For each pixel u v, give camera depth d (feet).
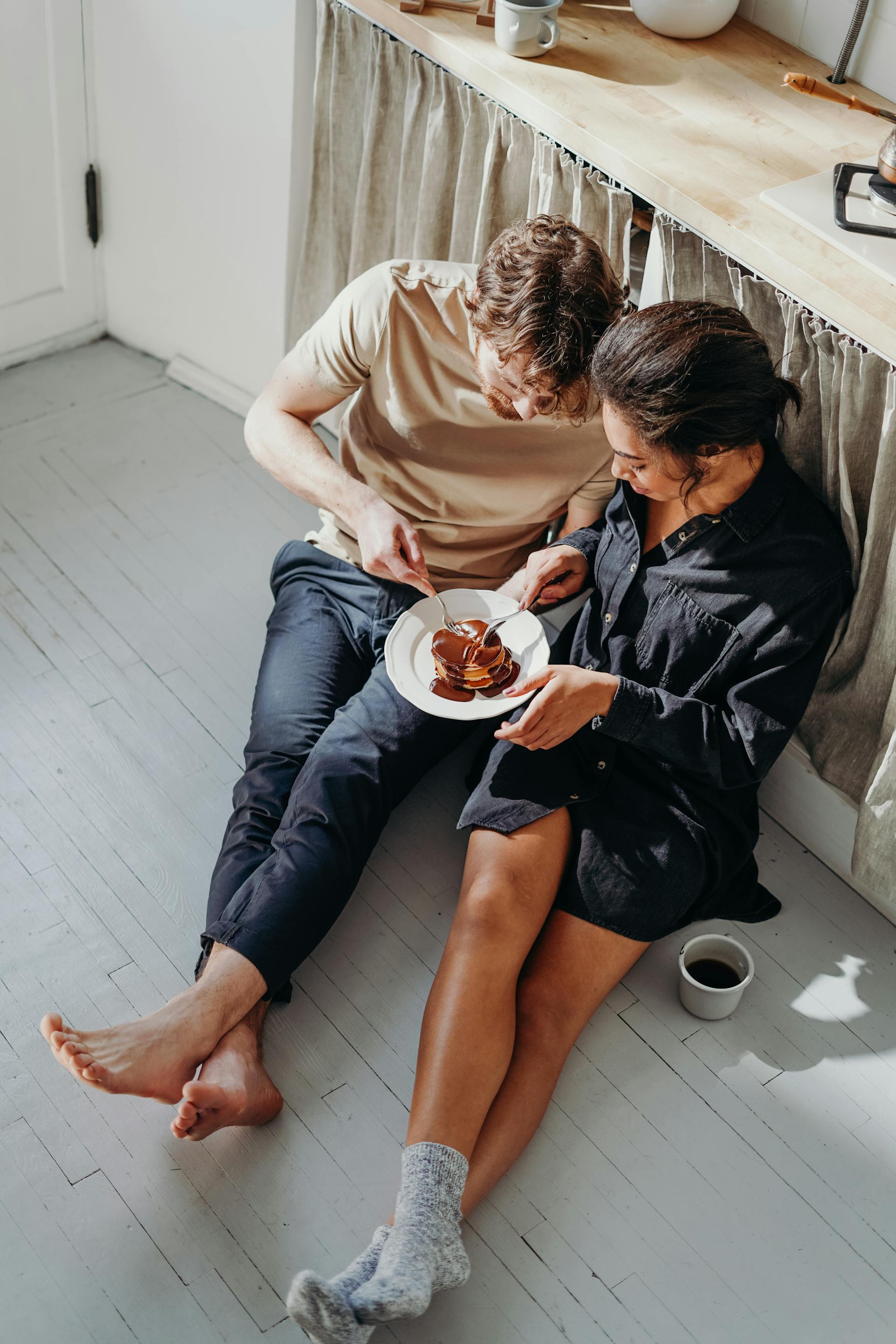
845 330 5.38
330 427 9.06
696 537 5.72
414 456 6.54
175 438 9.07
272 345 8.85
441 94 6.76
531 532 6.83
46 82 8.23
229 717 7.29
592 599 6.31
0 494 8.46
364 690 6.38
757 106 6.39
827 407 5.70
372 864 6.65
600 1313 5.10
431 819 6.90
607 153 6.01
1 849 6.51
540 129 6.31
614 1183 5.50
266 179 8.05
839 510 5.84
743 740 5.64
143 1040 5.13
